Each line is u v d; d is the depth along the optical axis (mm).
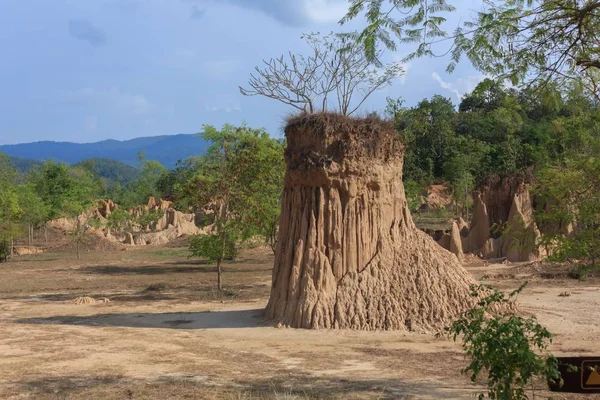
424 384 12078
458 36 9281
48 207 68812
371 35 9391
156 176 111062
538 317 20078
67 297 27797
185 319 20984
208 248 28375
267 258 47594
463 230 44500
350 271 19109
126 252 56312
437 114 85812
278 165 31516
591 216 9812
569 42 9266
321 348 15898
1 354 15430
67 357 15039
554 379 7566
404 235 20281
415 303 18484
